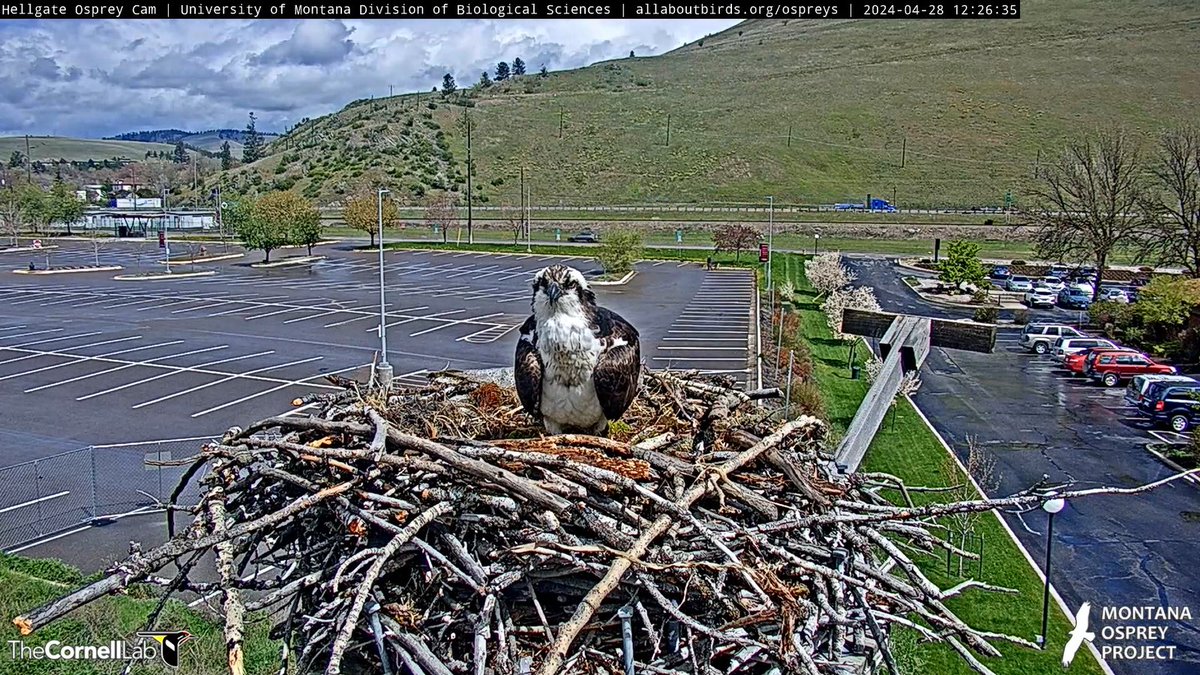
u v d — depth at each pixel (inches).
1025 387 1120.2
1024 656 489.1
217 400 932.6
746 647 186.9
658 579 186.7
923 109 4970.5
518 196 3996.1
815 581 194.7
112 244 3036.4
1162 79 4960.6
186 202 4382.4
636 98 5689.0
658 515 190.9
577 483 195.2
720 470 199.3
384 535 198.1
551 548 180.9
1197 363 1232.8
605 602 192.1
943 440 885.8
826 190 3922.2
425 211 3297.2
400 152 4488.2
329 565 200.1
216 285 1905.8
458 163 4441.4
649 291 1780.3
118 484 685.3
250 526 180.1
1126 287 1819.6
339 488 191.8
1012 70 5482.3
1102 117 4530.0
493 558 193.5
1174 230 1624.0
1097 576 582.9
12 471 708.7
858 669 206.7
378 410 242.5
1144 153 3718.0
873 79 5659.5
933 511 194.5
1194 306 1290.6
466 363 1114.1
